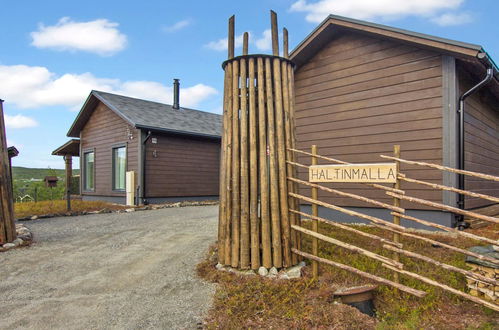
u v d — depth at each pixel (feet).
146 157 37.63
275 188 12.49
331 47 23.77
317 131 24.30
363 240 16.06
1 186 18.04
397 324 8.73
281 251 12.43
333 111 23.54
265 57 13.07
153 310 10.11
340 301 9.83
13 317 9.80
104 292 11.59
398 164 10.11
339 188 23.29
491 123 26.17
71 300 10.95
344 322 8.82
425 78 19.61
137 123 35.68
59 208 33.50
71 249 17.43
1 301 10.95
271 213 12.42
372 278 10.47
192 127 43.34
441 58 19.01
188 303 10.51
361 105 22.24
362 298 9.64
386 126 21.09
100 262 15.05
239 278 11.98
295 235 12.87
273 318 9.25
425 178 19.39
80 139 48.21
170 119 43.50
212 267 13.41
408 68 20.29
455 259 12.86
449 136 18.58
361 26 20.68
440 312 9.34
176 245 17.70
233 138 13.00
